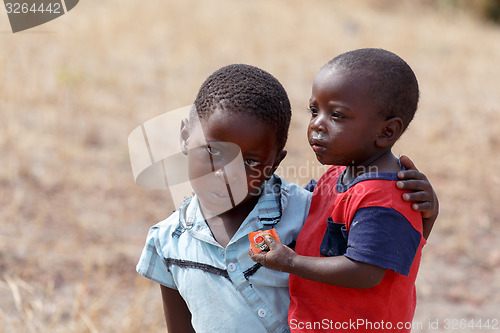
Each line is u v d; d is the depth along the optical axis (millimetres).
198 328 3346
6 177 9766
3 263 7844
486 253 9156
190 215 3391
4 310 6953
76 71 13516
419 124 13383
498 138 12984
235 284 3244
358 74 3057
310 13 20672
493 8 24734
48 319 6789
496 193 10805
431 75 16625
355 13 21703
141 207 9531
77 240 8523
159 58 15352
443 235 9594
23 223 8781
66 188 9750
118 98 12984
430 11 23703
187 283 3334
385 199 2990
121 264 8117
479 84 16344
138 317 6812
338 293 3131
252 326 3252
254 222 3252
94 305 6785
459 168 11570
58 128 11398
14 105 11930
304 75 15461
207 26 17703
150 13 17891
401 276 3109
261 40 17344
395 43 18469
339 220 3133
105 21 16641
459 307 7883
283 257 3016
